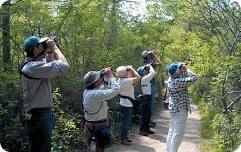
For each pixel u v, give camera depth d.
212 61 11.15
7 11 8.10
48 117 5.01
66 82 9.50
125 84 8.78
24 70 4.86
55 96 8.20
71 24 9.91
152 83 10.32
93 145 6.84
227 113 8.57
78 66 10.21
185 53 17.50
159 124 11.76
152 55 10.36
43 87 4.94
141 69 10.20
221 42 11.59
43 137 4.98
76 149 7.80
